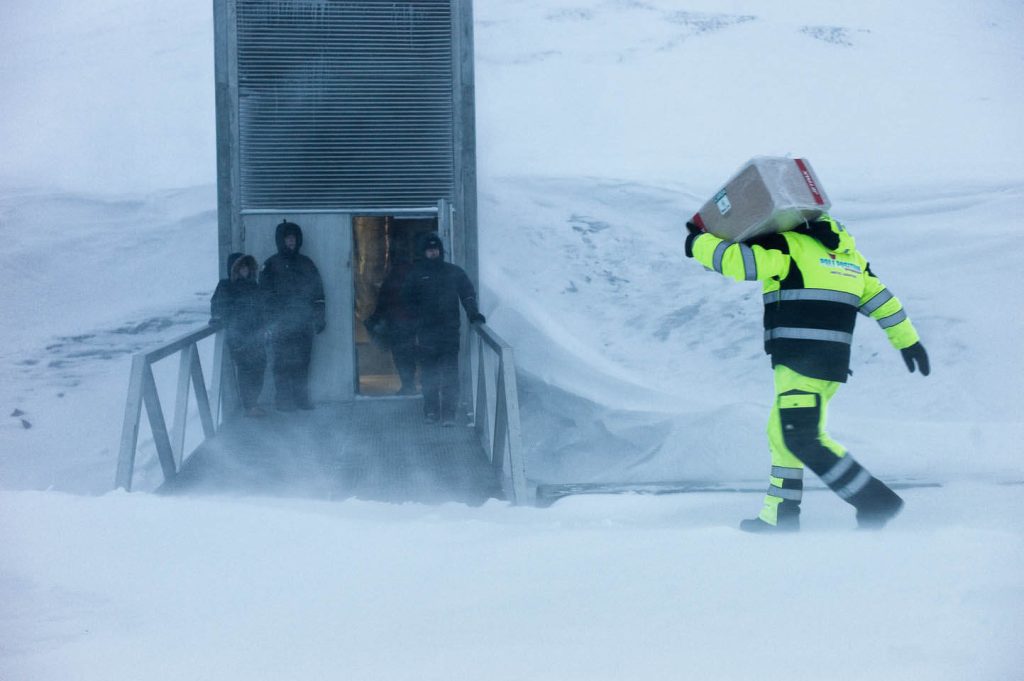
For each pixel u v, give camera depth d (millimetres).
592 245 15539
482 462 7586
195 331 8086
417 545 3393
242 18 9328
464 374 9469
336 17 9406
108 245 15617
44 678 2057
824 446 3795
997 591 2291
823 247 3910
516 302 14477
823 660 1910
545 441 11883
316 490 6941
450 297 8500
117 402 12492
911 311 13641
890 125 18047
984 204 15758
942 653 1911
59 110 17859
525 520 4715
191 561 3148
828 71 18922
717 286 14711
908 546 2859
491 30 19156
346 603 2576
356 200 9461
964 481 6094
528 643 2121
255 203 9391
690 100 18422
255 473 7309
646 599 2422
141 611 2586
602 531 3479
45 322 14203
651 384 12883
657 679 1864
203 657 2150
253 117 9367
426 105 9492
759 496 5691
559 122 17797
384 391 10656
